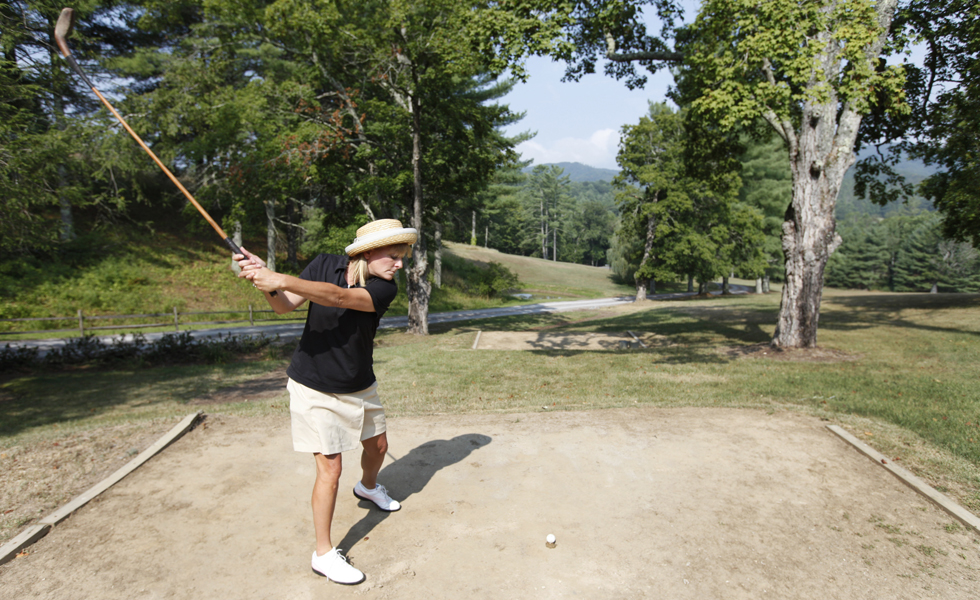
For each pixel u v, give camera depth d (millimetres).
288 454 4832
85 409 8914
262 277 2674
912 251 92562
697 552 3256
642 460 4629
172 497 3979
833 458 4691
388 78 21312
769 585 2951
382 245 2988
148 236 30922
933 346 12391
